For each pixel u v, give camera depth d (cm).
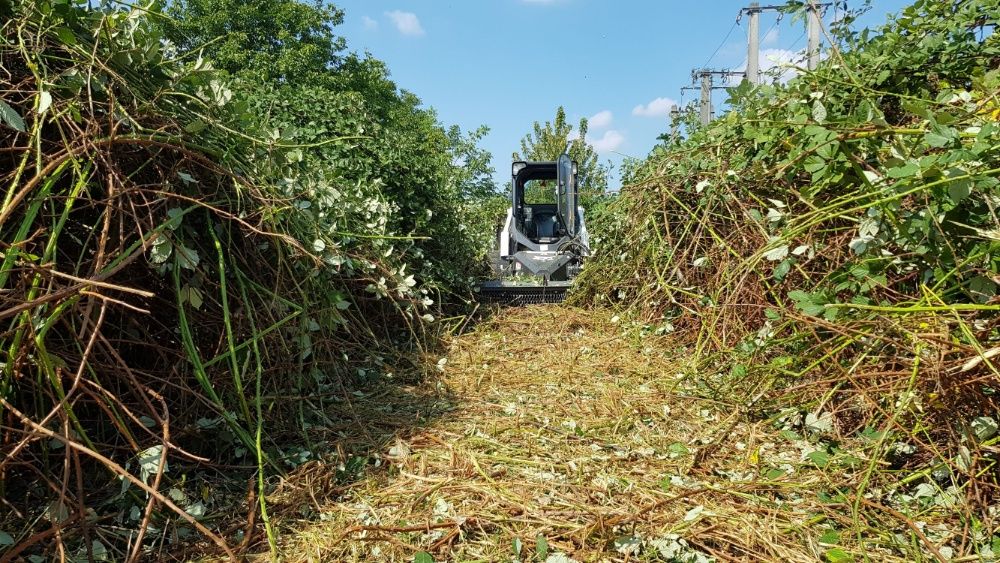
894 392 216
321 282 310
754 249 364
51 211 189
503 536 191
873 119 241
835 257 286
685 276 447
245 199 261
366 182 554
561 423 296
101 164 208
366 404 321
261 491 191
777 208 346
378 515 205
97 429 205
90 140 199
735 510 204
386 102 2553
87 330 194
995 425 185
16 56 209
